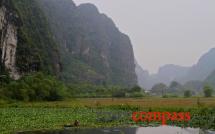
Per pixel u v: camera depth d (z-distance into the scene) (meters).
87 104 82.81
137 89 169.62
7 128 37.12
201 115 52.03
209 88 153.00
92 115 53.94
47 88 107.62
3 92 96.81
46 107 75.25
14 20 134.00
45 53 163.75
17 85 103.06
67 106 76.31
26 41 142.38
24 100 97.88
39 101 102.06
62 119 47.06
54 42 187.12
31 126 39.25
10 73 124.38
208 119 46.47
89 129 38.31
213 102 87.94
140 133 35.94
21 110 64.19
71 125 40.31
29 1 176.75
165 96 151.75
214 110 55.69
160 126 42.09
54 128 38.34
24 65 136.25
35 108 71.81
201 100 105.62
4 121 42.75
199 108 60.50
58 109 68.62
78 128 38.94
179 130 38.53
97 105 77.62
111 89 163.88
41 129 37.47
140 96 151.50
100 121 45.56
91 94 146.00
